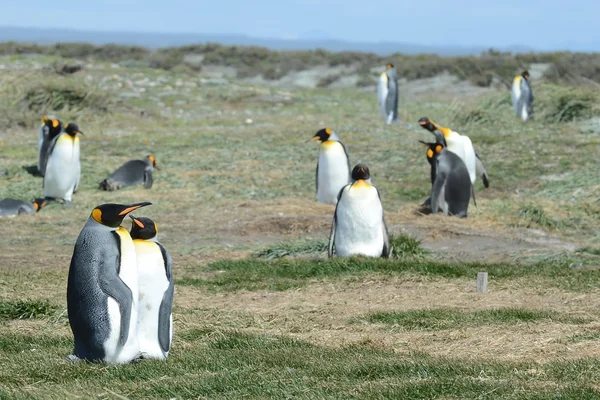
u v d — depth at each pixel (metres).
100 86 50.69
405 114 49.91
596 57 81.19
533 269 19.25
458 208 25.80
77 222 25.66
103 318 10.64
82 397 9.27
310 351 12.16
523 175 31.92
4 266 19.95
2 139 40.34
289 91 61.72
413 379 10.16
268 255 21.36
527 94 45.72
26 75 49.12
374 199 19.92
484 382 9.81
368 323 14.51
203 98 54.62
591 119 43.66
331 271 18.73
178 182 31.22
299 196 29.53
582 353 11.98
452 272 18.53
